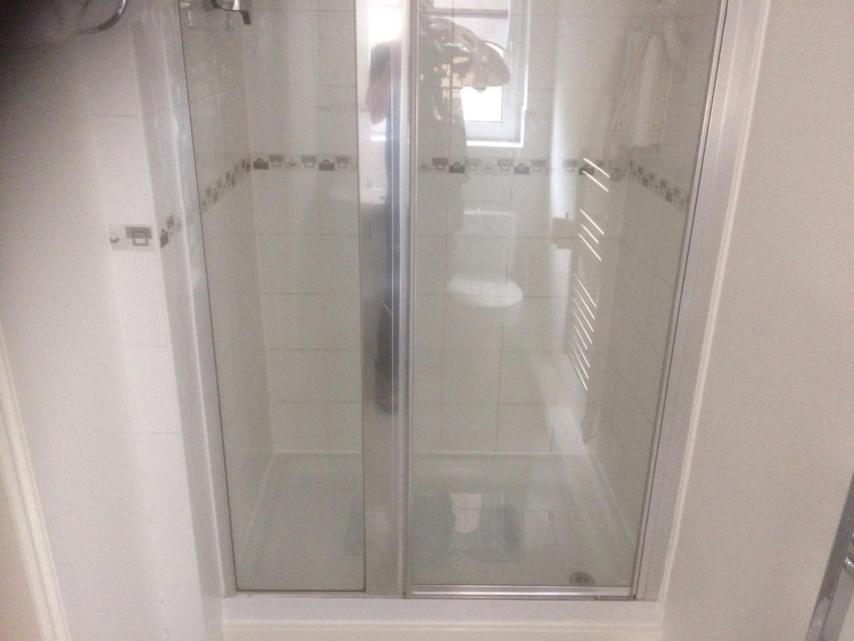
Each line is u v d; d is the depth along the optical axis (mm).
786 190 1194
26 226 1041
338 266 2154
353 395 2275
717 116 1442
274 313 2193
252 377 2068
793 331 1143
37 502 1064
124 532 1428
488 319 2262
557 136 2068
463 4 1937
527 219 2158
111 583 1360
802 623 1097
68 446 1182
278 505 2115
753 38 1354
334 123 2023
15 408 1008
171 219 1409
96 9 1066
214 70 1683
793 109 1188
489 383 2328
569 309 2244
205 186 1617
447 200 2133
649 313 1869
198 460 1606
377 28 1511
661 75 1828
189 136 1492
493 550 1975
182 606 1653
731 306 1425
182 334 1484
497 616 1786
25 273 1040
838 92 1033
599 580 1868
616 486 2084
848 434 972
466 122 2049
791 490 1138
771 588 1203
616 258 2182
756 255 1310
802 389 1106
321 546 1957
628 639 1773
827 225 1043
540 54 1985
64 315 1165
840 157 1014
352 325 2207
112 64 1225
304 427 2307
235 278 1892
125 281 1368
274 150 2049
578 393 2318
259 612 1784
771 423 1215
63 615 1146
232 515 1836
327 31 1939
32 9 987
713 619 1460
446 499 2186
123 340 1413
